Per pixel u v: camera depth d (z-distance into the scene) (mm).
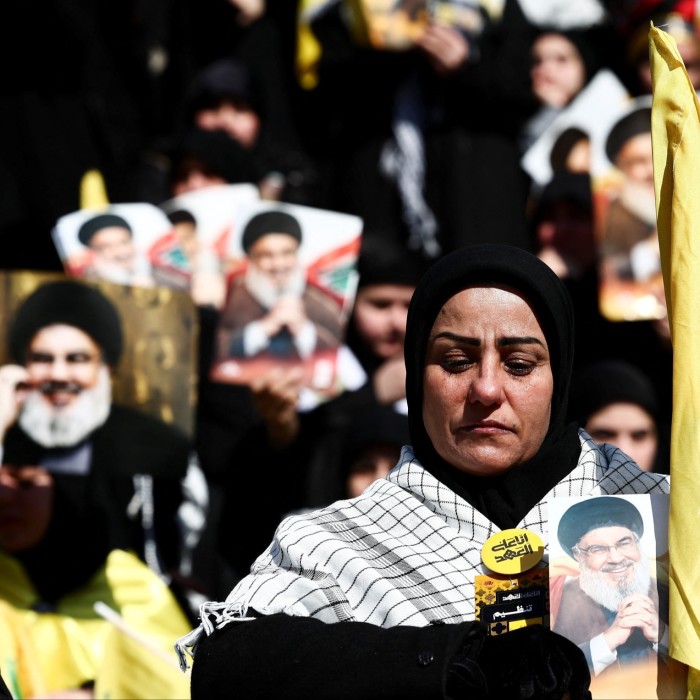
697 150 8031
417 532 8602
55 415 13250
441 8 18797
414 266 16781
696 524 7707
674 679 7711
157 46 22984
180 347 13516
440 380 8508
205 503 15062
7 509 13086
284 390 15367
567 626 7773
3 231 18547
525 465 8570
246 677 7781
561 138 17297
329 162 19547
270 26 21859
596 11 20062
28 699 12656
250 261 15594
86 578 13125
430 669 7266
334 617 8281
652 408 15828
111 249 15359
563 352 8625
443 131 18938
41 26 19094
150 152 20422
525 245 18562
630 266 16609
